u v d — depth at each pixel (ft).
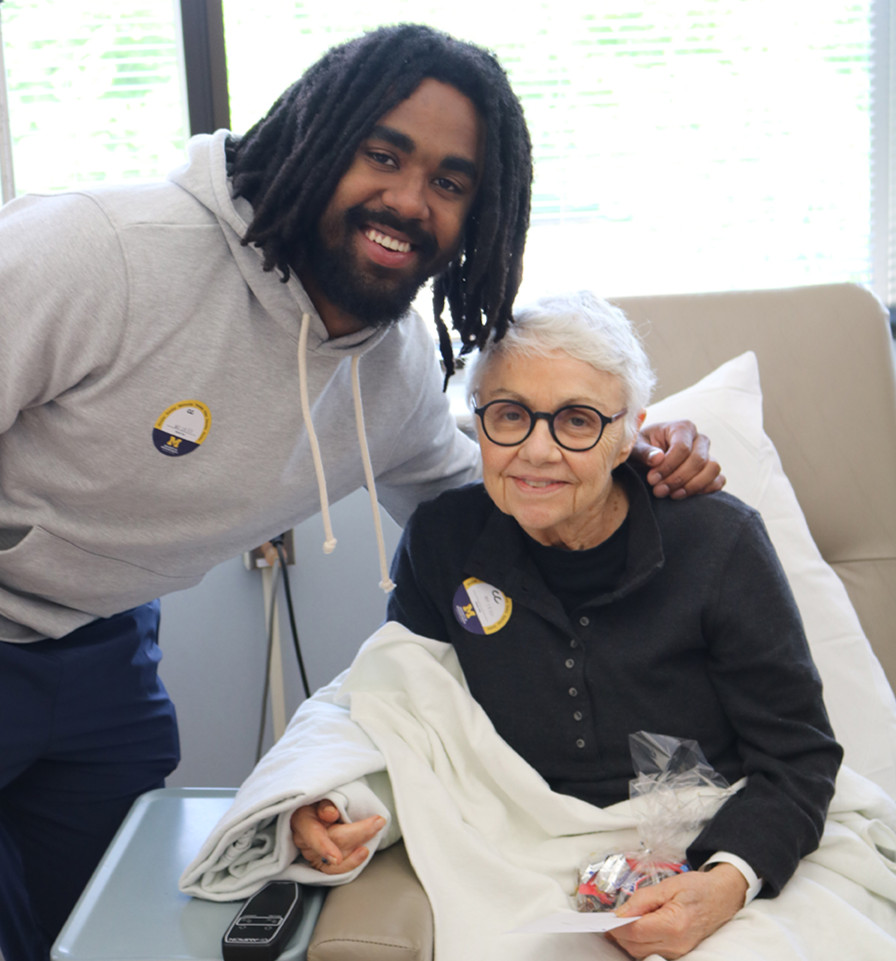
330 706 4.25
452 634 4.18
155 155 7.35
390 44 3.46
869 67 7.68
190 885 3.63
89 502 3.95
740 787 3.81
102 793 4.86
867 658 4.96
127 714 4.81
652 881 3.54
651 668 3.90
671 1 7.52
